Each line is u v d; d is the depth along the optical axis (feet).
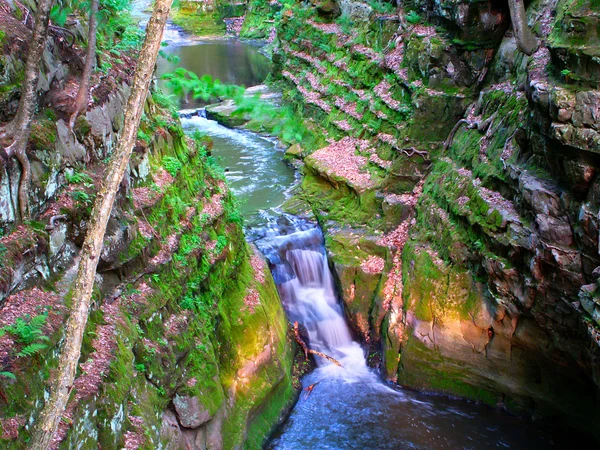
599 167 34.60
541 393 43.60
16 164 26.86
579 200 36.42
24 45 31.04
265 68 127.54
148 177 40.34
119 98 39.68
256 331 44.47
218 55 140.26
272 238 59.88
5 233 26.16
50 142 30.17
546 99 37.35
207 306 40.83
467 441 42.96
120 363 28.60
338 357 52.70
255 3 160.97
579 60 35.78
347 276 54.85
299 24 103.76
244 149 86.89
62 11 33.88
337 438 42.86
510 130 46.44
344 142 74.74
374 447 42.09
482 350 45.37
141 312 32.71
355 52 81.20
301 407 46.09
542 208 38.01
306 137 83.87
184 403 33.78
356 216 61.36
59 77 33.94
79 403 24.62
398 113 65.16
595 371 36.52
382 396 47.62
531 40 45.55
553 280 38.04
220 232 47.73
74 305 19.13
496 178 44.96
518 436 43.50
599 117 34.17
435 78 60.13
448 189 51.57
